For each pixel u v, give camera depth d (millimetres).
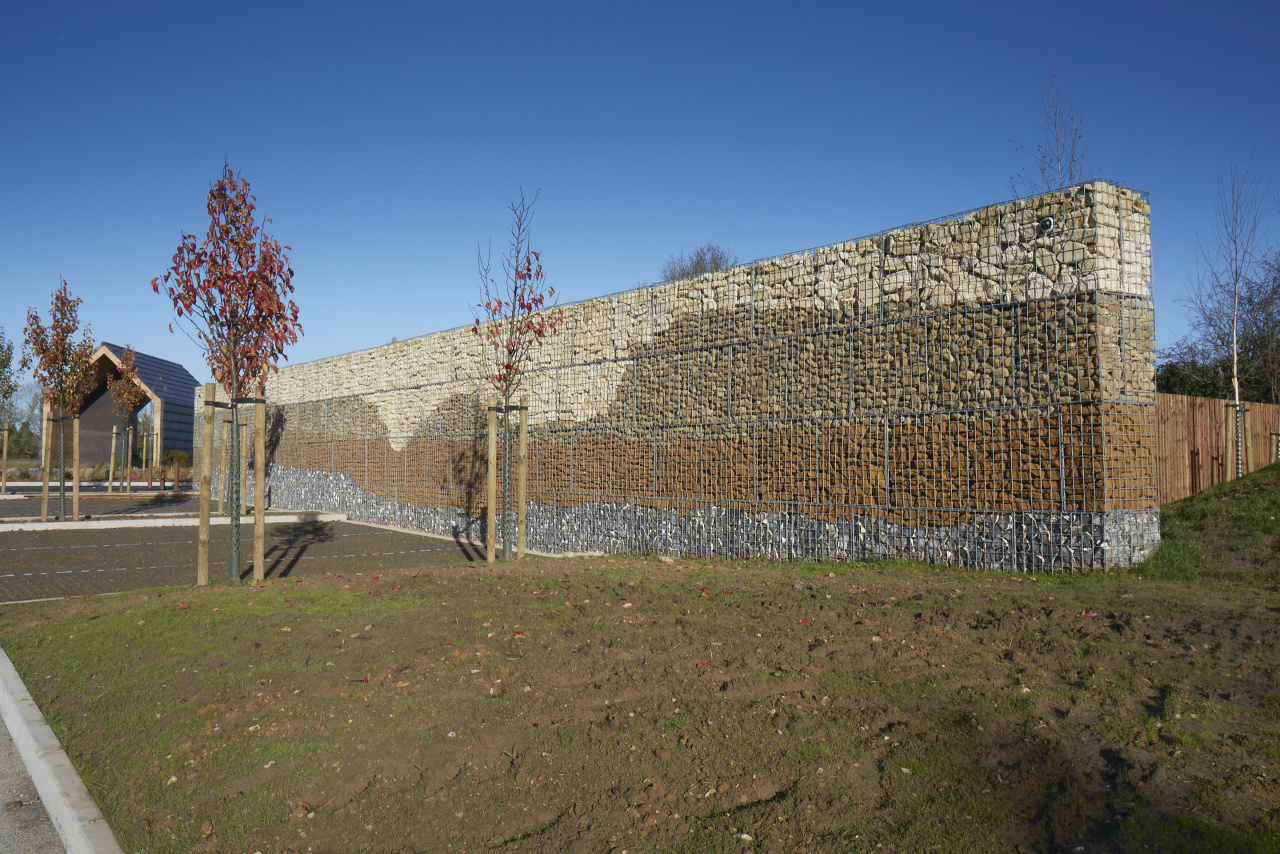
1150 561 8719
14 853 3969
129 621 7617
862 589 8234
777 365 11930
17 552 14008
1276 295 20906
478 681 5496
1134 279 9031
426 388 20062
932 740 4258
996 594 7605
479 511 17938
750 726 4543
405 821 3775
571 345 15773
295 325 10242
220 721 4969
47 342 18922
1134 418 8883
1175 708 4457
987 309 9656
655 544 13656
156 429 39031
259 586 9414
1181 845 3162
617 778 4066
